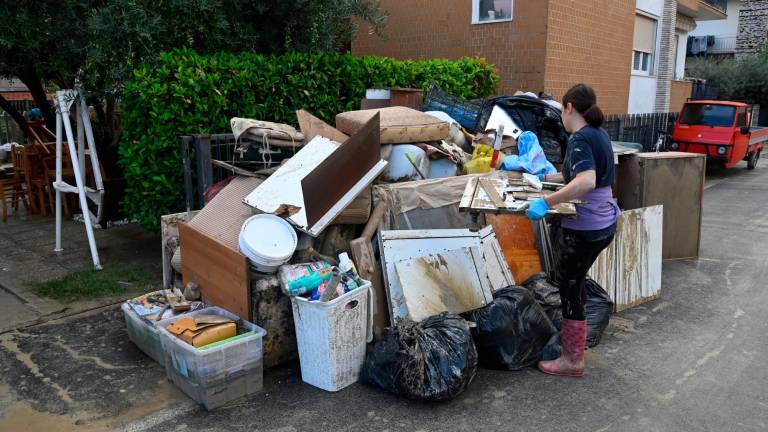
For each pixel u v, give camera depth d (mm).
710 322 4863
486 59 10602
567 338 3857
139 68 5754
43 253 6395
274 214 4004
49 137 8734
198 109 5582
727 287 5754
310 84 6551
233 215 4242
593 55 11352
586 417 3406
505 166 5355
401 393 3516
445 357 3480
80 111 6141
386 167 5031
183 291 4426
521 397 3615
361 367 3791
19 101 13961
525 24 10023
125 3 5742
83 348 4203
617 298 5051
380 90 6609
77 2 6055
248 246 3705
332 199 4098
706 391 3715
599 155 3479
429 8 11164
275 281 3818
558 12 9992
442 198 4754
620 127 12047
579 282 3750
